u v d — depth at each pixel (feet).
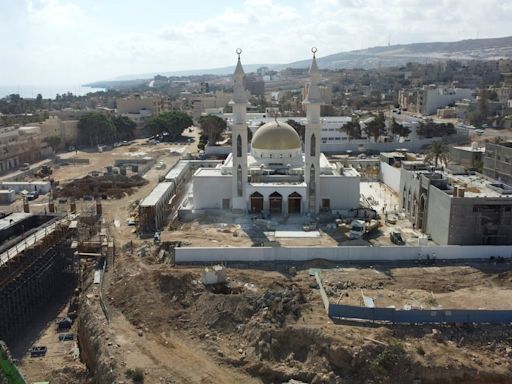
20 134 551.18
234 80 302.25
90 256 266.57
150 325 194.49
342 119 627.46
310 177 308.40
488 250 240.53
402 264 236.02
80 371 187.21
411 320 179.42
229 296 200.13
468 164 431.43
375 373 159.84
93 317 200.64
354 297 196.95
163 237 271.28
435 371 159.33
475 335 173.88
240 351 177.27
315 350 169.68
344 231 277.03
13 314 220.23
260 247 239.71
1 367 131.75
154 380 161.68
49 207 327.47
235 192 311.47
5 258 225.97
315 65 296.92
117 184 413.18
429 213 272.31
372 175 433.48
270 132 336.70
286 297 197.06
